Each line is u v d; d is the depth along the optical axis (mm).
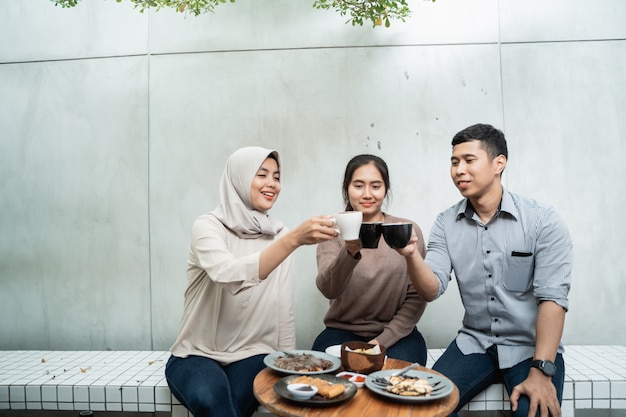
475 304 1955
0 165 2936
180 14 2855
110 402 2082
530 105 2777
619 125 2762
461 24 2793
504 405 1942
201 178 2857
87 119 2904
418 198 2809
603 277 2752
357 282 2066
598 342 2752
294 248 1508
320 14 2818
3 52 2943
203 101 2857
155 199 2871
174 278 2859
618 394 1981
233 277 1556
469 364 1863
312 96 2830
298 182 2838
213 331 1830
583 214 2762
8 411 2355
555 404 1524
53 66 2922
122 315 2889
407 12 2787
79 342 2914
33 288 2930
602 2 2760
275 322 1916
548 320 1674
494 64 2785
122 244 2887
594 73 2766
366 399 1295
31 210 2930
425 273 1712
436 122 2801
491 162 1797
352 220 1399
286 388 1310
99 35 2898
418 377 1449
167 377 1782
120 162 2889
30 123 2932
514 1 2779
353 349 1596
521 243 1830
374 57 2811
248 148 1929
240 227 1888
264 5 2832
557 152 2773
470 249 1940
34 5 2920
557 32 2771
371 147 2818
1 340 2939
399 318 2033
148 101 2877
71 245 2912
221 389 1537
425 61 2799
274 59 2836
